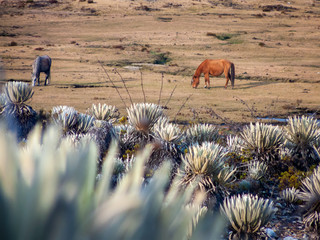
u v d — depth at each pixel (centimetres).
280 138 2627
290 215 2003
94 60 16075
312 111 7781
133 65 15488
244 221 1497
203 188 1672
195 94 9812
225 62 10900
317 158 2677
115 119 3631
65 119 2648
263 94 10038
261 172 2353
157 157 2094
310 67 15312
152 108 2588
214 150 1945
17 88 2661
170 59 17225
